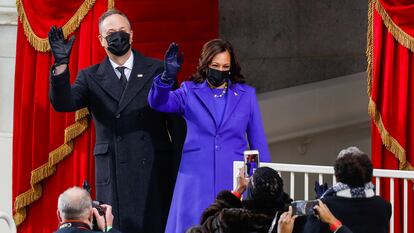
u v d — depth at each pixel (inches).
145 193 1010.7
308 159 1366.9
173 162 1016.2
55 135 1154.0
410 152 1047.6
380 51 1050.1
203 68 982.4
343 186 786.2
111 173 1015.0
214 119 981.2
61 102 981.8
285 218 751.1
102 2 1133.7
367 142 1366.9
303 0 1386.6
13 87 1206.9
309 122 1362.0
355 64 1380.4
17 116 1177.4
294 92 1369.3
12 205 1185.4
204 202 976.9
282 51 1386.6
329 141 1370.6
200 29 1189.7
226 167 979.3
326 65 1386.6
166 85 957.8
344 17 1382.9
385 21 1045.2
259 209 770.2
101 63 1025.5
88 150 1144.2
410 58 1041.5
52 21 1152.2
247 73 1381.6
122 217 1010.7
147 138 1011.9
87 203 816.9
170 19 1178.6
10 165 1210.0
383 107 1050.7
